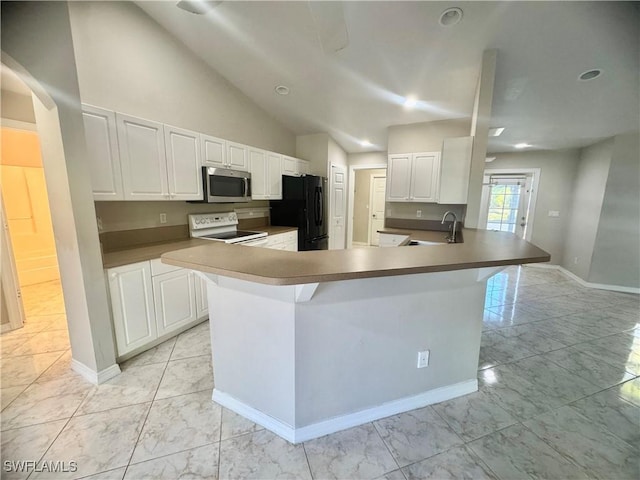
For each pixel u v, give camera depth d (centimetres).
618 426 163
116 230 253
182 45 297
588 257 436
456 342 180
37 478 130
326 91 353
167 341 251
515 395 189
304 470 135
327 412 155
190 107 311
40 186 417
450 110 361
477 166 258
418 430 159
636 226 397
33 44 157
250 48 294
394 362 166
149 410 172
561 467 137
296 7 230
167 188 261
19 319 279
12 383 196
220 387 176
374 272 122
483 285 179
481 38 223
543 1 183
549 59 236
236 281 153
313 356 146
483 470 136
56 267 438
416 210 436
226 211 370
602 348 252
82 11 214
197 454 143
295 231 435
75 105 175
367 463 139
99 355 195
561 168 520
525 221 563
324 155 493
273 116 441
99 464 137
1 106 227
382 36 239
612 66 237
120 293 210
